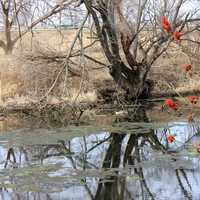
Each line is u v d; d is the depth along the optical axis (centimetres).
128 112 2520
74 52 2556
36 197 1338
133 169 1578
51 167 1623
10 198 1338
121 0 2575
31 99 2608
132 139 1964
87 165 1644
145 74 2773
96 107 2586
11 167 1636
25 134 2091
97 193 1367
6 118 2486
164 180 1451
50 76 2638
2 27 3541
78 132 2103
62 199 1325
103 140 1964
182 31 2722
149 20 2719
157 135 2005
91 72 2842
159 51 2733
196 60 2878
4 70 2825
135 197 1330
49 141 1956
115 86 2734
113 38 2609
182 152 1745
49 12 2458
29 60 2684
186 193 1340
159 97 2870
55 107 2484
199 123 2123
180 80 2989
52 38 3041
